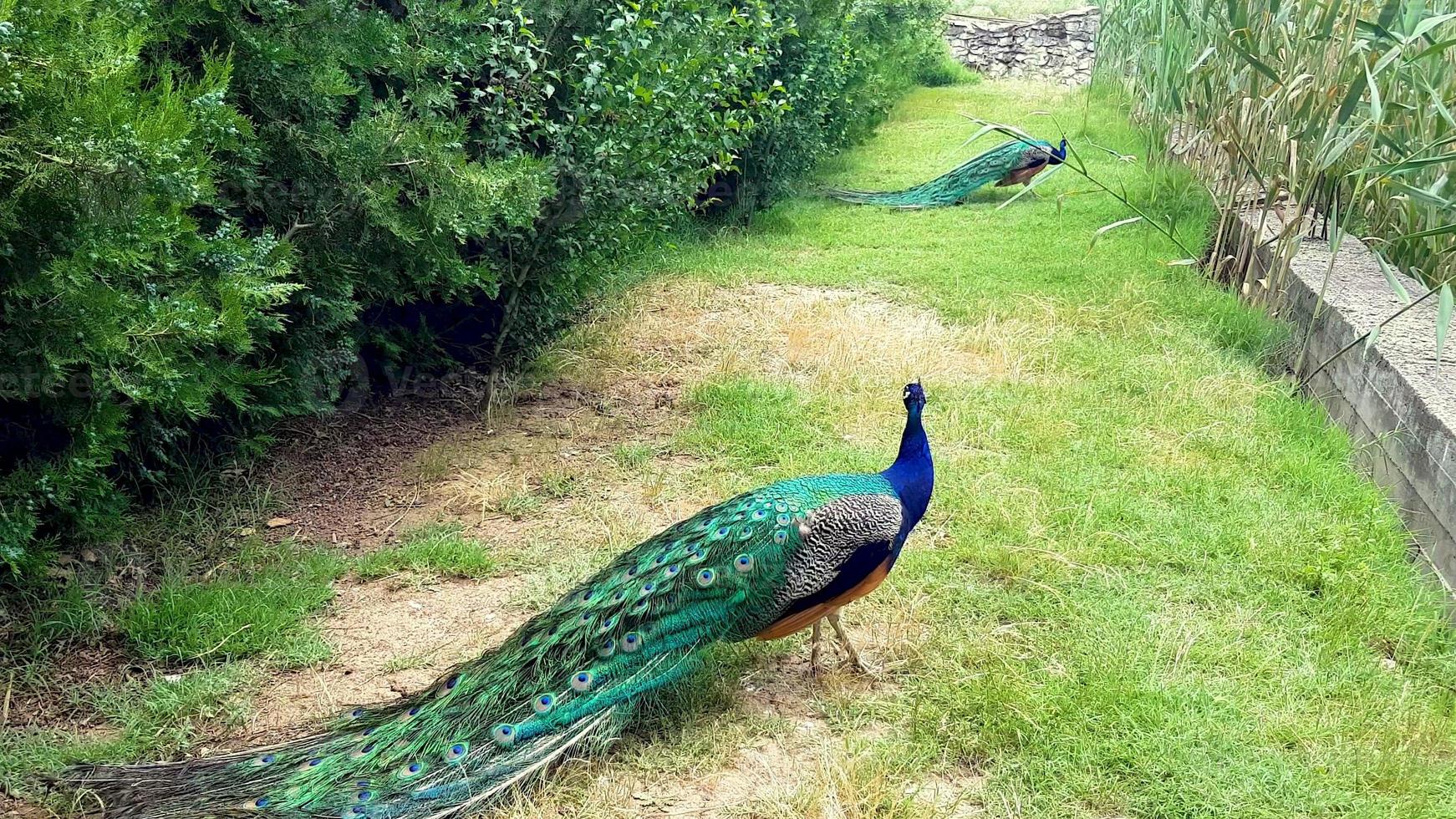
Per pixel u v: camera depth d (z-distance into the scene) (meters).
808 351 7.77
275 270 4.78
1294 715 4.03
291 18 5.35
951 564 5.02
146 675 4.25
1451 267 7.32
